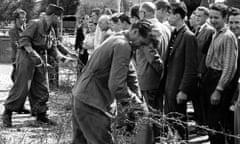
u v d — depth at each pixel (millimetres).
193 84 5949
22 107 7801
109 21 7758
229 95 6020
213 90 6047
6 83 12961
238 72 5953
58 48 8148
